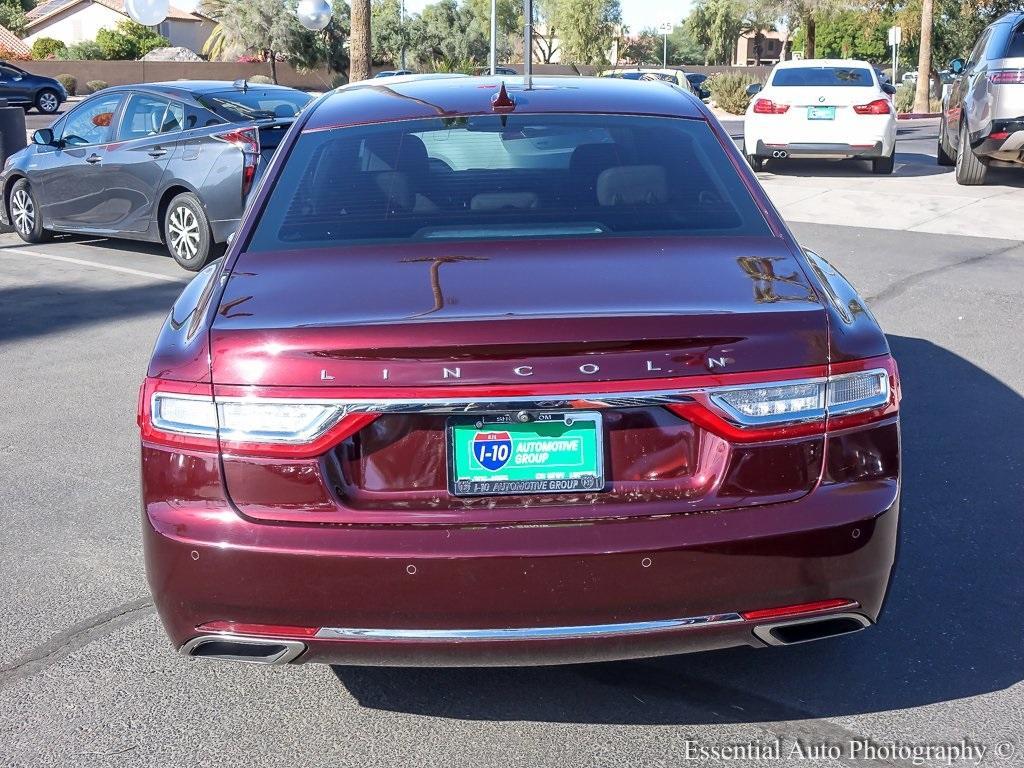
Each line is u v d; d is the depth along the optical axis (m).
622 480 2.70
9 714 3.14
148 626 3.66
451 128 3.69
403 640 2.65
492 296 2.82
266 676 3.34
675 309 2.74
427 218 3.32
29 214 11.44
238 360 2.67
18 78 33.16
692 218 3.34
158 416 2.74
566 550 2.59
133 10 12.03
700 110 3.91
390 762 2.91
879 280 8.54
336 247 3.20
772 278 2.98
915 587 3.82
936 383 6.09
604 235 3.23
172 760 2.92
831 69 15.12
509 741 2.99
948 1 48.09
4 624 3.66
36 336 7.53
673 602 2.64
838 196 12.57
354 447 2.69
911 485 4.70
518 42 73.25
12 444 5.42
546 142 3.64
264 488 2.67
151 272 9.79
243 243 3.27
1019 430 5.36
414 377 2.61
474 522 2.64
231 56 50.25
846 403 2.75
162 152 9.87
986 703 3.14
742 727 3.04
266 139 9.52
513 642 2.64
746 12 53.44
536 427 2.67
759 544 2.64
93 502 4.70
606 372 2.62
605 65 56.28
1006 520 4.34
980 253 9.52
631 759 2.90
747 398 2.67
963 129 12.84
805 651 3.43
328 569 2.61
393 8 54.88
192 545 2.67
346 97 4.05
